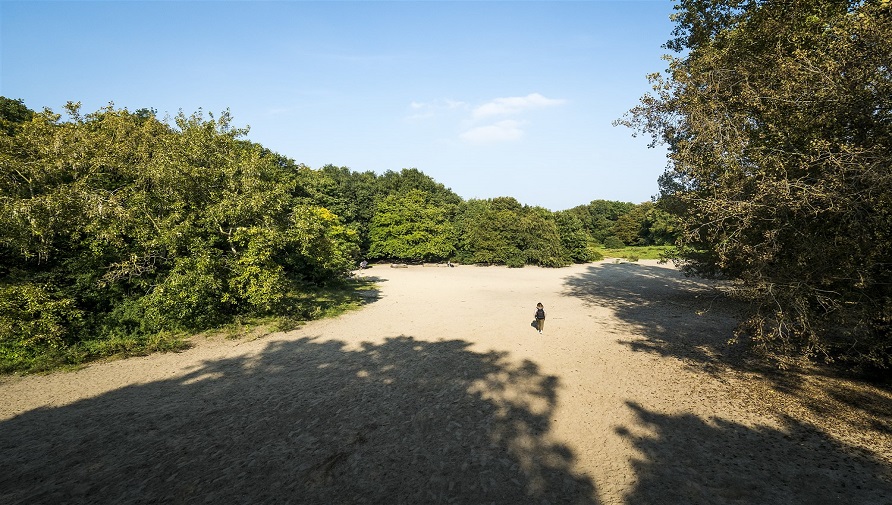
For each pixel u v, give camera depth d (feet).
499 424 30.76
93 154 58.18
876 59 27.22
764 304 32.71
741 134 35.55
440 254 185.57
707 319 66.90
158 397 36.32
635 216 287.89
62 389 38.24
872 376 37.99
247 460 26.05
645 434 28.84
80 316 50.62
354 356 48.42
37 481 23.81
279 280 63.93
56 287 50.67
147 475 24.43
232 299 60.75
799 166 30.35
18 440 28.66
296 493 22.62
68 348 47.98
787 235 30.78
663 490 22.36
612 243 281.74
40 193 52.85
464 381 39.93
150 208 57.72
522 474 24.20
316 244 79.10
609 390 37.09
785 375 39.65
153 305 54.49
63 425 30.96
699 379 39.37
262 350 50.98
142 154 59.93
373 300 89.04
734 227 35.40
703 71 38.37
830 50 30.91
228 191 61.82
